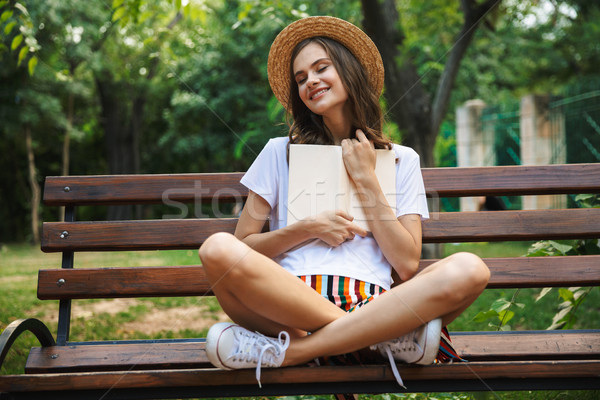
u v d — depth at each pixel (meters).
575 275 2.13
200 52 15.53
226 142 17.02
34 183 16.25
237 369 1.60
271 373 1.59
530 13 8.22
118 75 15.40
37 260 10.27
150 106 19.70
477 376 1.61
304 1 9.53
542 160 10.91
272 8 5.60
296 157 1.95
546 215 2.20
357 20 10.98
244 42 15.01
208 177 2.25
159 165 21.44
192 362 1.92
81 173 22.56
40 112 15.18
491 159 12.68
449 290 1.57
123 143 17.62
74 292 2.10
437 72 12.77
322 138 2.10
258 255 1.59
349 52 2.09
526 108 11.13
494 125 12.59
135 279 2.13
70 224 2.18
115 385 1.61
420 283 1.60
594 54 16.44
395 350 1.62
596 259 2.15
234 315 1.71
